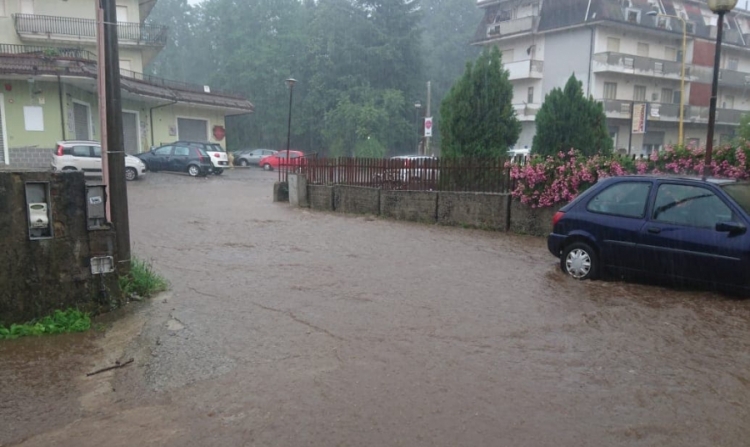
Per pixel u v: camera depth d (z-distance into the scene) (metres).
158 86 34.16
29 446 3.65
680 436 3.70
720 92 47.09
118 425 3.90
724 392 4.34
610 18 39.03
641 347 5.26
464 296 7.05
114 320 6.16
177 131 37.50
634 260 7.25
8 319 5.76
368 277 8.10
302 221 14.34
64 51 29.25
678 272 6.89
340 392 4.33
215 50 64.94
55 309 6.02
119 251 6.95
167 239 11.40
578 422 3.87
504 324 5.95
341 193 16.33
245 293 7.23
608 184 7.74
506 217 12.38
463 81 15.53
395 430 3.76
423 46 61.09
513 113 15.52
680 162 10.52
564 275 8.04
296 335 5.63
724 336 5.53
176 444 3.63
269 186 24.91
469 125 15.32
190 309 6.53
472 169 13.25
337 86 55.56
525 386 4.43
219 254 9.87
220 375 4.70
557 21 41.31
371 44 55.03
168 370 4.82
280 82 56.84
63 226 6.04
